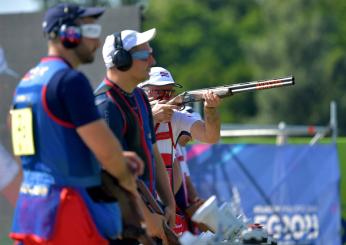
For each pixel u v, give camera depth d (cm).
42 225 1399
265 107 14900
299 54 14988
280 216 3300
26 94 1414
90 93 1389
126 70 1614
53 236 1398
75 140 1396
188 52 19688
